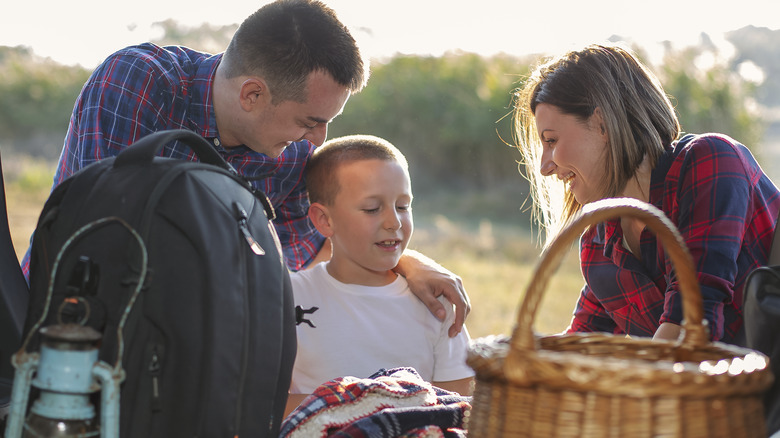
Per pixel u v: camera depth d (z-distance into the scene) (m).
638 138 1.71
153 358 1.12
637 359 1.17
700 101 9.48
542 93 1.76
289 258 2.05
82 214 1.16
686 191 1.63
